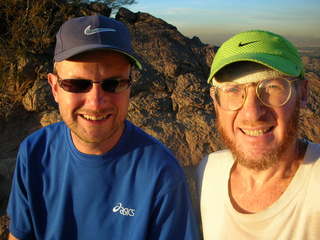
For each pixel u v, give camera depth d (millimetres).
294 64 489
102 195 567
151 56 2791
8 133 2406
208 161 624
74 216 577
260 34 496
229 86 515
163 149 589
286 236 485
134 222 561
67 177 577
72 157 574
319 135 2078
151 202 556
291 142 504
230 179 572
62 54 539
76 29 540
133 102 2398
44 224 594
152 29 3184
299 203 483
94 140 557
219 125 560
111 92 556
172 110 2426
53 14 3092
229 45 509
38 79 2654
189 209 576
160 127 2207
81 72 543
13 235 620
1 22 2951
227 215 550
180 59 2822
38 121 2475
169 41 3039
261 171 526
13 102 2607
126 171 568
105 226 567
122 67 561
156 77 2615
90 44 531
